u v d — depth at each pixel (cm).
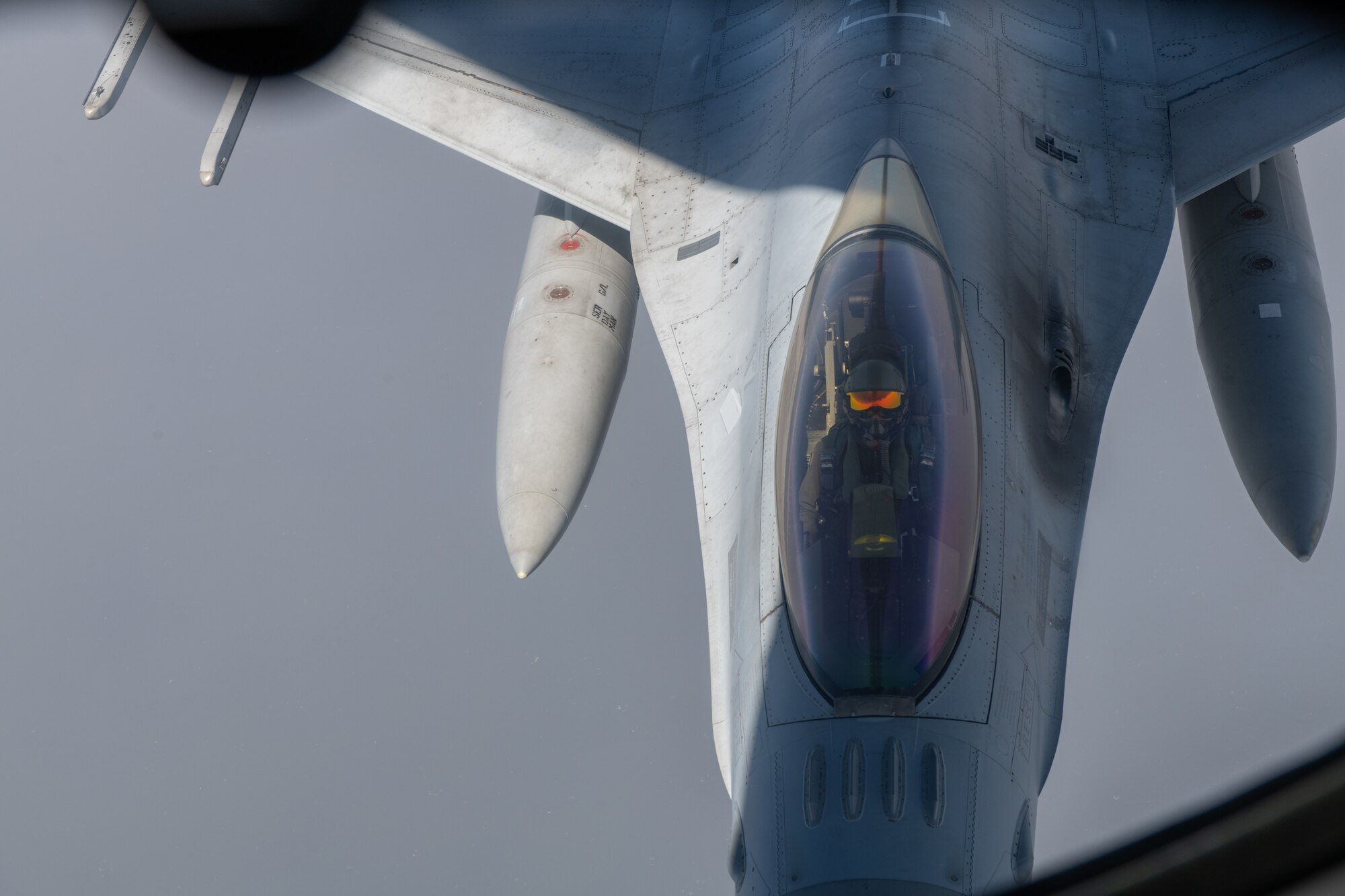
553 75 4919
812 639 2638
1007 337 3394
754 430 3344
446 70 5025
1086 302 3812
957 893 2402
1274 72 4403
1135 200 4075
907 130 3812
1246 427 4125
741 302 3831
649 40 4984
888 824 2448
